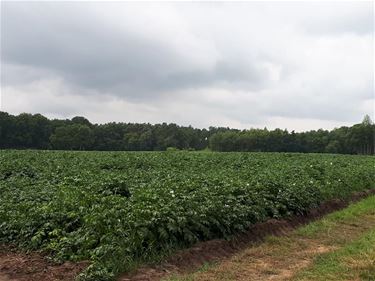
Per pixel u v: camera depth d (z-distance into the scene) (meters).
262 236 11.48
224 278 8.09
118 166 24.31
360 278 7.99
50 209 10.12
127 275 7.82
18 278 7.45
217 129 128.88
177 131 112.75
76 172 19.17
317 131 106.94
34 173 19.52
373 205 17.27
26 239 9.38
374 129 99.12
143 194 10.84
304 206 14.62
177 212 9.65
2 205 11.15
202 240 10.07
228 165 26.78
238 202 11.88
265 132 104.06
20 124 84.88
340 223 13.80
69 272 7.66
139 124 112.62
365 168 27.62
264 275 8.40
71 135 89.19
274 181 15.12
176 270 8.48
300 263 9.26
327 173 21.64
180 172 20.03
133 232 8.68
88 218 9.05
